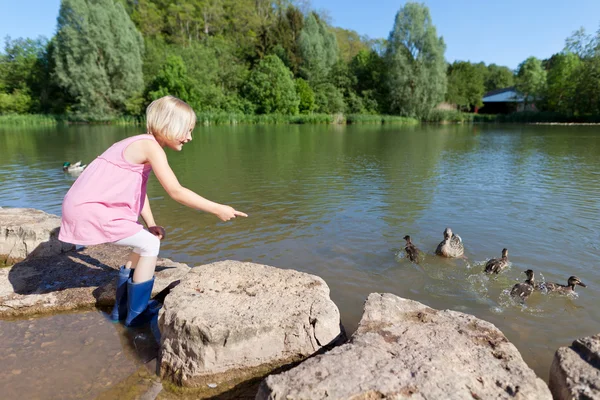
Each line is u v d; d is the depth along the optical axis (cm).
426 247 619
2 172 1297
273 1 8944
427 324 311
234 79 6003
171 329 306
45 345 340
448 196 943
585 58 5231
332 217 768
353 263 552
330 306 332
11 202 897
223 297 340
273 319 308
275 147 2138
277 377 238
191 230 684
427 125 5031
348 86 6338
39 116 4534
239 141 2525
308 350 313
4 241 500
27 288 421
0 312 386
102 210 330
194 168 1384
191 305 322
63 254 509
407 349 272
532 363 341
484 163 1508
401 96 5766
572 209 823
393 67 5741
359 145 2262
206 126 4538
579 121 5412
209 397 289
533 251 601
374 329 303
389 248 611
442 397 226
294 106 5559
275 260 558
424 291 479
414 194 966
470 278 514
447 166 1433
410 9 5566
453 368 253
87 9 4444
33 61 5128
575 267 545
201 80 5375
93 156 1712
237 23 7962
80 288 422
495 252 601
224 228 695
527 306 444
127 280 368
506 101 7488
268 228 698
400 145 2266
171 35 7281
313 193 979
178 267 472
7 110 4897
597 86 4947
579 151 1903
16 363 315
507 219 757
